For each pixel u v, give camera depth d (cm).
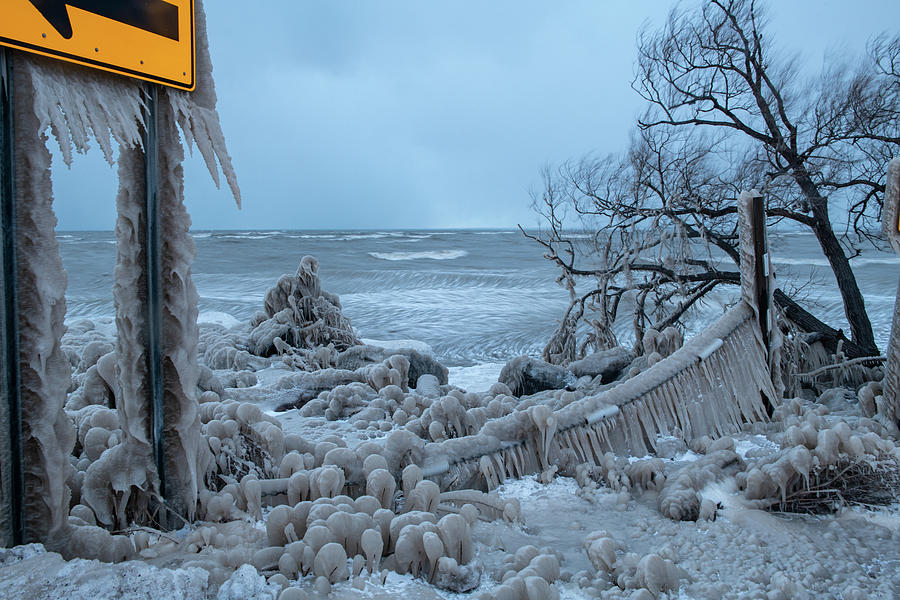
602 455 465
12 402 261
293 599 244
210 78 337
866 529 352
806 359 932
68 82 265
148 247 320
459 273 5119
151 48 295
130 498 331
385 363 776
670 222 1514
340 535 288
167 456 336
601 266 1619
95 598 223
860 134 1476
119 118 286
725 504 387
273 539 301
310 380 743
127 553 292
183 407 335
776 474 377
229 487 364
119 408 325
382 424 578
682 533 354
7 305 256
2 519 261
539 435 457
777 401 544
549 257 1623
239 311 3139
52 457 270
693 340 520
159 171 322
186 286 334
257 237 14175
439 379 955
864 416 549
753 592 281
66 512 281
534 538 349
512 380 927
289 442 427
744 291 542
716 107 1577
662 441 500
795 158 1483
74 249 8006
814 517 373
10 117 253
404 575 284
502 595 255
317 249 9119
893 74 1458
